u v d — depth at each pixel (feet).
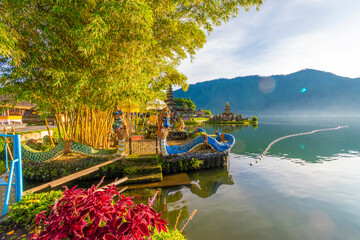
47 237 5.56
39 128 59.36
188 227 16.61
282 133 103.14
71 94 22.44
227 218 18.25
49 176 28.43
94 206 5.86
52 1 19.53
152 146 42.06
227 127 144.56
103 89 23.95
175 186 26.78
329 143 68.64
